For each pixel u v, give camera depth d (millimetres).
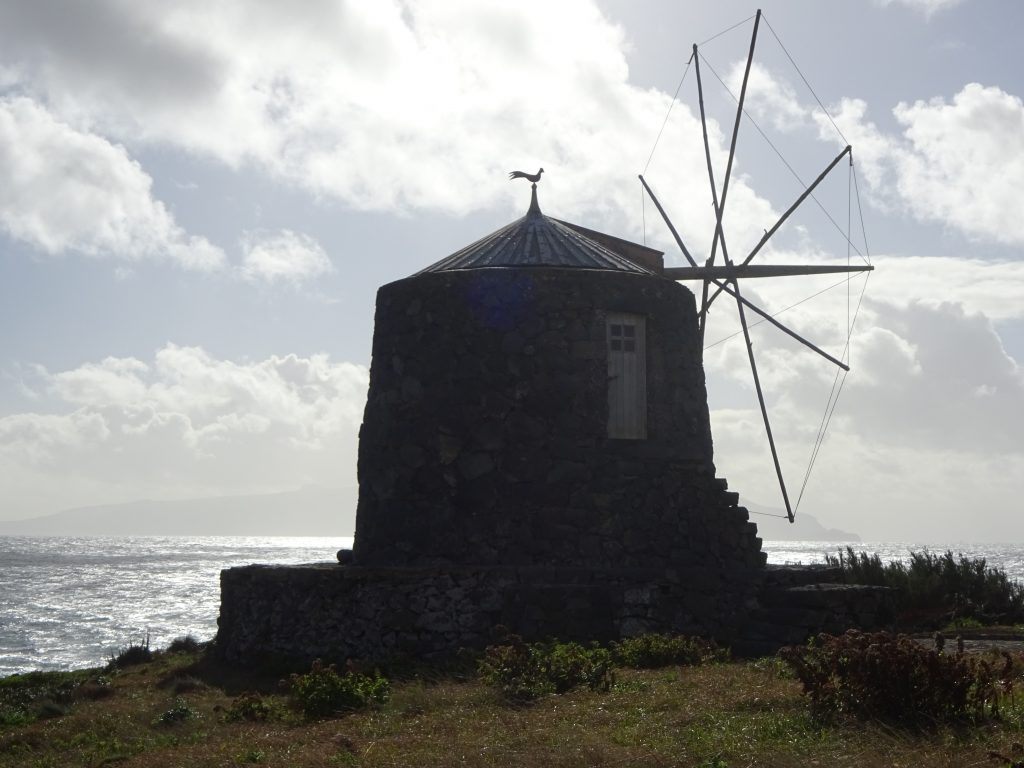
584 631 16500
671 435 19375
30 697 17469
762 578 17891
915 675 9844
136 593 73625
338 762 9711
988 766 7953
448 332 18984
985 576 23453
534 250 20219
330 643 17453
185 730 12914
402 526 18641
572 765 8805
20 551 188125
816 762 8359
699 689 11867
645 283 19625
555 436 18516
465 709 11797
